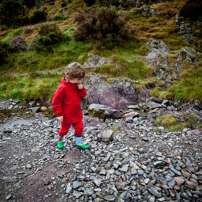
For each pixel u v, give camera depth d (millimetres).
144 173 2141
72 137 3404
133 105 5621
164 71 7660
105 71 7398
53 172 2283
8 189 2000
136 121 4199
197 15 11266
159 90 6348
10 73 9883
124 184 1986
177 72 7738
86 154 2719
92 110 4797
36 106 6273
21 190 1980
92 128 3875
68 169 2334
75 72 2197
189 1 11414
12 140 3449
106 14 10250
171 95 5719
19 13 22922
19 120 4957
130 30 10867
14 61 10852
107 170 2256
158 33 11117
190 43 10281
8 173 2303
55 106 2309
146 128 3637
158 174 2129
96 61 8516
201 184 1903
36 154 2807
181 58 8547
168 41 10406
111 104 5598
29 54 11070
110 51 9828
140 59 8656
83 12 11242
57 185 2039
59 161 2543
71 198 1838
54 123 4578
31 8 28516
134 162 2387
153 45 10102
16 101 6633
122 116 4652
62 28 14906
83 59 9023
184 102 5266
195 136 3109
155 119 4203
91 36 10797
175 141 2957
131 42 10664
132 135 3342
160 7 13664
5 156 2775
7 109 5973
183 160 2369
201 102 4930
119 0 15508
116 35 10734
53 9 22797
